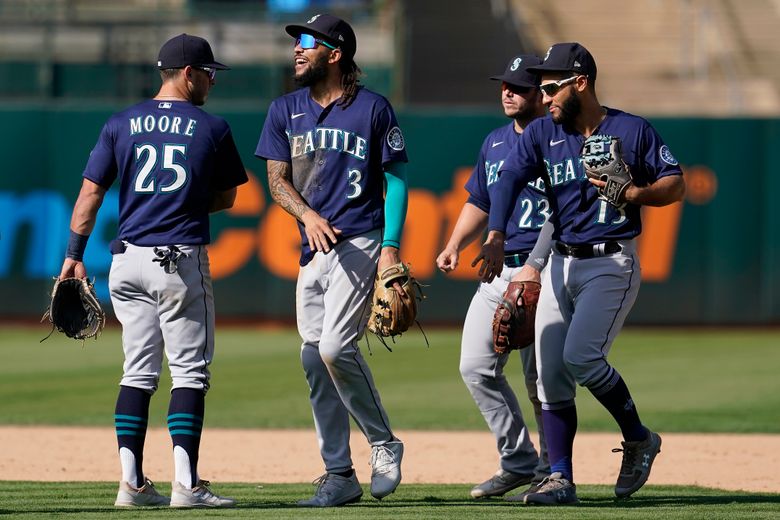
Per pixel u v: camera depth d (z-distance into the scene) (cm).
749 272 5647
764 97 7581
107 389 3762
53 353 4778
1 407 3388
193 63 1847
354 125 1830
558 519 1617
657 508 1770
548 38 7981
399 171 1848
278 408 3394
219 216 5628
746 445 2784
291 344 5062
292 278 5628
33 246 5616
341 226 1825
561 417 1877
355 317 1825
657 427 3062
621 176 1745
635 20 8125
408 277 1817
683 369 4312
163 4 7081
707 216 5644
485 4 7919
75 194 5597
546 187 1864
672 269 5659
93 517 1622
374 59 6888
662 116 5631
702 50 7812
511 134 2053
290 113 1858
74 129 5591
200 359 1814
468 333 2033
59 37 6675
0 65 6662
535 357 1980
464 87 7494
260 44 6656
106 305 5612
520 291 1884
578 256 1838
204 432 2989
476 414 3303
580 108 1805
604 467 2484
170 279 1783
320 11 6750
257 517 1616
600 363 1816
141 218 1797
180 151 1803
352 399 1845
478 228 2088
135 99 6675
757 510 1747
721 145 5631
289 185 1844
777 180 5625
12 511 1716
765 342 5203
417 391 3769
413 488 2164
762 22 8125
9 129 5594
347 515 1647
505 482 2023
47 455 2620
